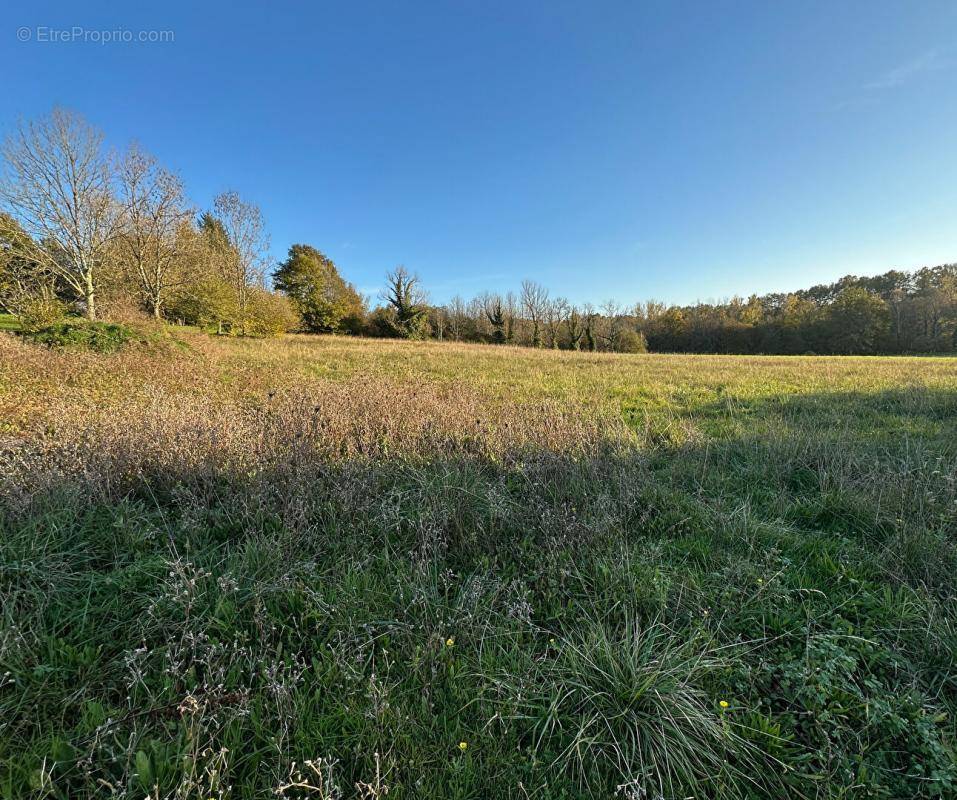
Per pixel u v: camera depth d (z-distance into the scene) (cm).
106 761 134
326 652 183
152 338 1187
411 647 187
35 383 636
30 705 151
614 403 721
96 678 167
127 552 244
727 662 183
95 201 1870
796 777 142
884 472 355
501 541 280
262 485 311
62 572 213
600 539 274
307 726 151
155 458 338
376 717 150
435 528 266
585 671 172
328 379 912
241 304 2588
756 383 979
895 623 204
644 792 131
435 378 1040
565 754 146
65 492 274
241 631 189
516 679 170
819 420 595
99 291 1989
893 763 148
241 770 139
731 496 353
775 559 254
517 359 1666
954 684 174
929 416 599
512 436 438
